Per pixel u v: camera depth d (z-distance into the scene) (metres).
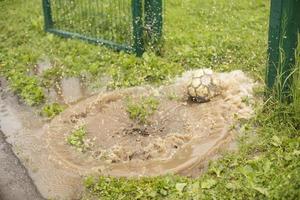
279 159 2.30
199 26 3.76
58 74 3.27
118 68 3.24
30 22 4.01
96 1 3.71
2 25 4.01
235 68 3.17
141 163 2.40
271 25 2.53
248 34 3.57
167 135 2.58
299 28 2.52
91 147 2.54
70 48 3.56
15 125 2.79
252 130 2.55
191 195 2.15
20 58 3.48
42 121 2.81
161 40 3.40
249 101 2.79
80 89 3.10
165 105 2.84
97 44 3.55
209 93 2.84
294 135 2.49
